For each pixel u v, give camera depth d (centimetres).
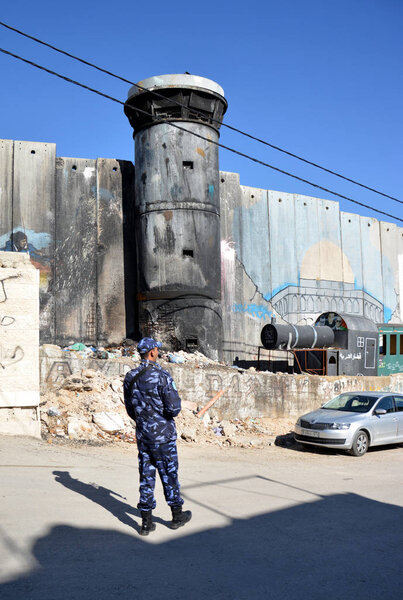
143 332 1988
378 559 467
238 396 1588
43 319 1948
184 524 526
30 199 1986
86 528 497
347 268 2822
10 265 1031
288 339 1964
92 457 897
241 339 2338
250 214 2473
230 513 600
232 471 908
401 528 576
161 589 375
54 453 880
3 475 681
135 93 1942
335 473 952
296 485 807
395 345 2367
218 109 2030
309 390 1758
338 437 1184
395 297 3053
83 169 2089
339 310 2748
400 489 807
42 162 2017
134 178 2139
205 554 453
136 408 495
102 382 1301
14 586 363
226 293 2305
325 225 2747
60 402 1191
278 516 601
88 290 2041
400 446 1371
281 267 2550
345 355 2033
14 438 949
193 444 1212
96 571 399
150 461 497
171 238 1923
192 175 1955
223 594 374
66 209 2047
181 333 1905
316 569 434
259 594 377
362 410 1281
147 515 491
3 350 971
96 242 2069
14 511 530
